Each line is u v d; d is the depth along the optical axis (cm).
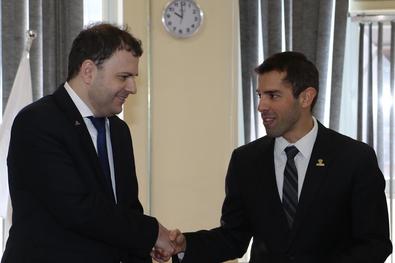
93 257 197
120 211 199
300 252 213
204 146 431
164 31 429
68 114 199
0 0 433
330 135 224
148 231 204
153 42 429
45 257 194
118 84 200
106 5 449
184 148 431
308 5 441
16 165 197
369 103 443
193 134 431
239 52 447
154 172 431
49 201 192
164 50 429
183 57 430
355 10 448
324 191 213
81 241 196
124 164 217
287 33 443
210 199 431
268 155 226
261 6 445
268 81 215
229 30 429
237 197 235
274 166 224
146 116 429
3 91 431
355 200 213
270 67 216
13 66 432
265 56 443
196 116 430
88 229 193
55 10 432
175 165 431
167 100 430
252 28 445
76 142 198
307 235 212
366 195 212
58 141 195
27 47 377
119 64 198
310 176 215
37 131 194
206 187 431
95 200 195
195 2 428
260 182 223
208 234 238
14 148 197
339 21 438
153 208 431
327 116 448
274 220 217
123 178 215
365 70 446
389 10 443
